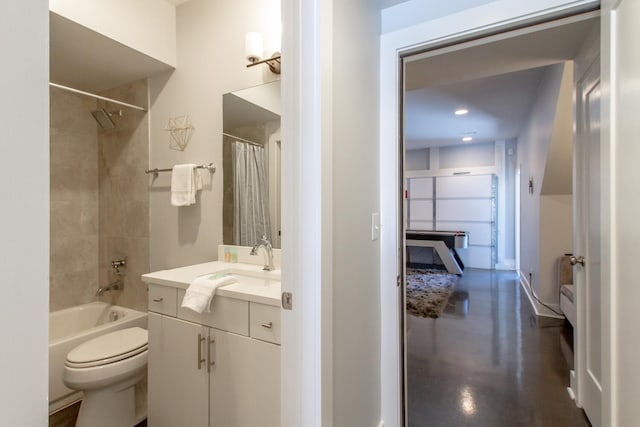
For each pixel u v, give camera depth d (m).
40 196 0.31
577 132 1.85
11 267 0.29
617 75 1.04
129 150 2.47
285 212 1.04
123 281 2.54
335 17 1.07
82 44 1.91
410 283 5.04
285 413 1.05
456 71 1.92
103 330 2.16
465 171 6.63
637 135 0.91
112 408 1.63
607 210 1.09
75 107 2.58
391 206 1.61
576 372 1.93
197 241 2.16
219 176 2.06
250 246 1.94
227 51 2.02
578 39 1.57
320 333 1.01
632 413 0.95
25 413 0.30
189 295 1.40
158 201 2.33
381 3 1.56
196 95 2.14
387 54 1.59
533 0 1.30
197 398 1.45
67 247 2.53
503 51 1.67
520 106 4.09
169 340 1.55
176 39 2.21
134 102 2.42
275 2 1.85
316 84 1.00
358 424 1.30
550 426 1.74
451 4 1.45
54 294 2.46
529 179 4.34
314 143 1.00
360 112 1.31
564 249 3.48
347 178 1.18
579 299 1.87
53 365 1.94
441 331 3.10
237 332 1.35
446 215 6.79
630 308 0.96
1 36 0.28
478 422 1.78
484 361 2.49
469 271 6.10
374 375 1.53
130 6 1.95
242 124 1.97
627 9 0.97
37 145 0.31
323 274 1.01
